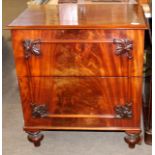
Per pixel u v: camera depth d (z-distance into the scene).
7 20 3.51
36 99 1.24
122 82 1.17
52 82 1.19
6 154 1.35
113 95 1.20
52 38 1.10
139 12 1.26
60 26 1.08
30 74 1.18
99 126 1.27
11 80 2.07
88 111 1.24
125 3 1.48
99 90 1.19
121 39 1.08
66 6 1.43
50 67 1.16
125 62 1.12
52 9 1.36
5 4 4.36
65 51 1.12
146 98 1.42
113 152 1.33
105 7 1.38
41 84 1.20
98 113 1.24
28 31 1.10
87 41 1.09
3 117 1.64
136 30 1.06
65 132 1.48
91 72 1.15
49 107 1.25
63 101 1.23
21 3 4.43
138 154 1.31
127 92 1.19
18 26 1.09
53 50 1.12
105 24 1.08
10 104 1.77
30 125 1.30
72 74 1.17
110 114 1.24
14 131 1.52
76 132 1.48
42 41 1.11
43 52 1.13
